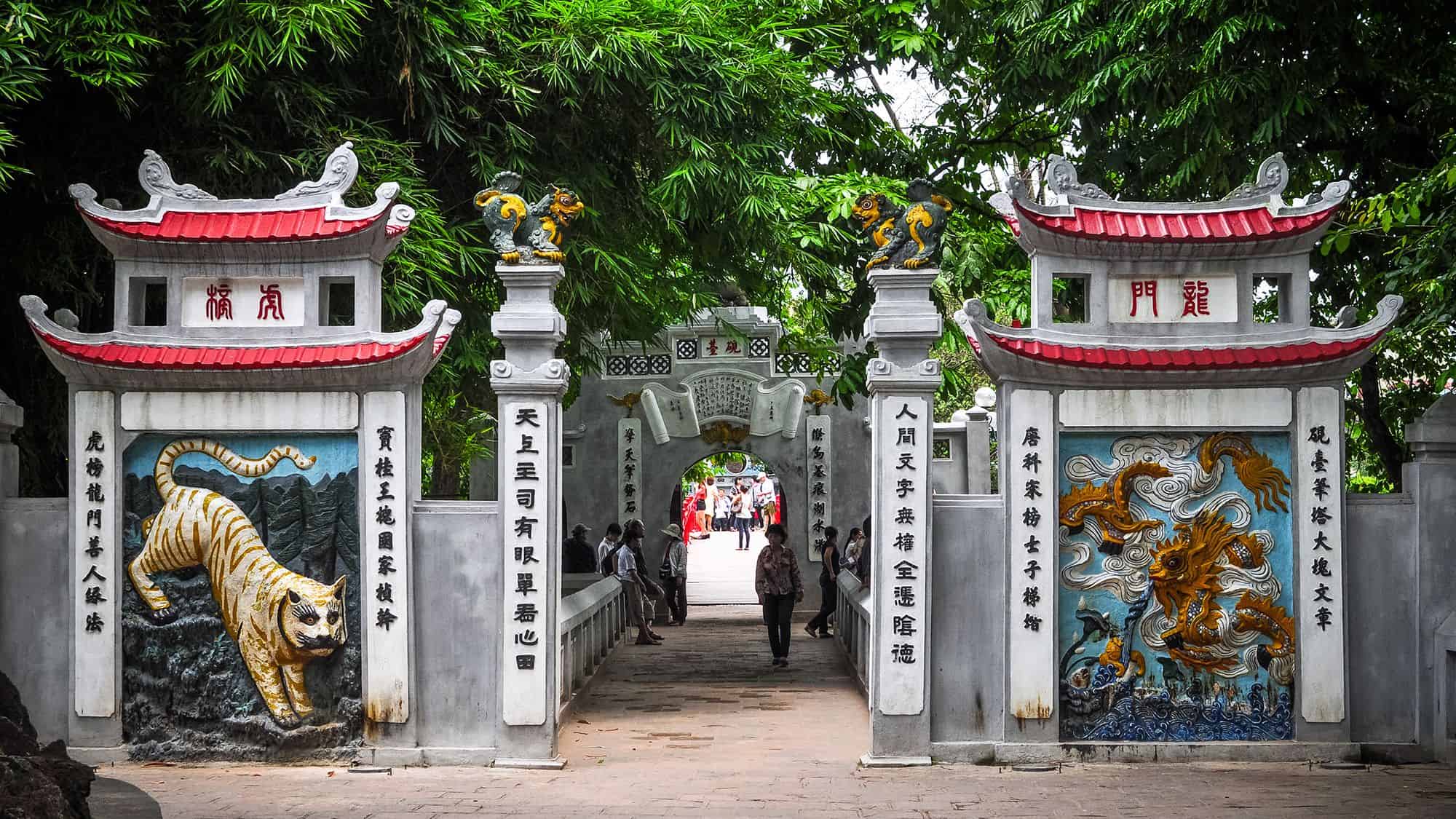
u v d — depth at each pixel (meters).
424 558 9.52
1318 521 9.46
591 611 14.04
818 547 22.61
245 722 9.43
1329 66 12.64
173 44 10.84
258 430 9.43
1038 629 9.45
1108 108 14.30
